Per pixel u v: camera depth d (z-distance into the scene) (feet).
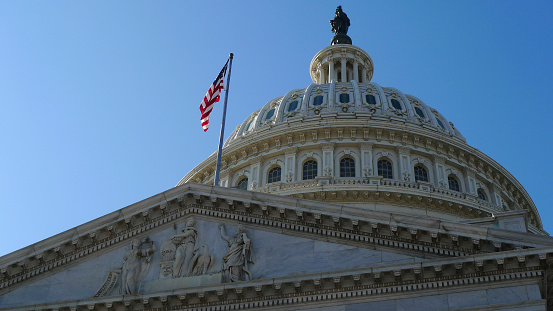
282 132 208.74
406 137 207.51
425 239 96.73
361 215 100.17
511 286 89.92
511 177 220.64
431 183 197.26
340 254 99.25
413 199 184.44
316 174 200.95
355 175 199.21
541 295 91.40
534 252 89.30
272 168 206.49
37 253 108.47
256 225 105.50
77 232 109.50
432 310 90.58
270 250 102.27
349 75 276.00
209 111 152.35
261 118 230.48
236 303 97.14
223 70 156.15
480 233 93.91
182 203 110.11
